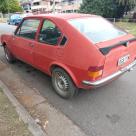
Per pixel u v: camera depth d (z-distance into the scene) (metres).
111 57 3.34
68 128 3.17
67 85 3.87
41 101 3.97
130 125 3.24
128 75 5.26
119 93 4.27
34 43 4.38
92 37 3.56
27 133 2.87
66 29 3.66
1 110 3.40
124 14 30.44
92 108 3.72
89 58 3.24
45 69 4.30
